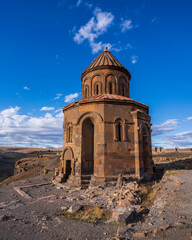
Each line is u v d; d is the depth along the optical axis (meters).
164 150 45.25
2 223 7.04
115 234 5.83
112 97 14.98
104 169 13.09
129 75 20.56
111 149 13.64
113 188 11.91
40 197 11.15
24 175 31.34
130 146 14.30
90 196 10.46
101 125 13.94
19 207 9.21
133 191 9.52
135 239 5.20
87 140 15.09
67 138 16.03
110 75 18.84
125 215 6.78
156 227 5.79
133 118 14.89
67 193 11.93
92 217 7.60
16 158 61.94
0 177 42.84
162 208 7.39
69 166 16.05
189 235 4.91
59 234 6.03
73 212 8.18
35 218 7.61
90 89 19.17
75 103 15.39
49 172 31.02
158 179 15.82
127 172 13.70
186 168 19.11
